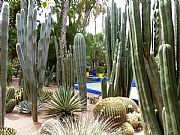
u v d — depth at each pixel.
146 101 1.77
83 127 2.81
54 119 3.92
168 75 1.51
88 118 3.20
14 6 9.33
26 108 5.23
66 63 6.65
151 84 1.76
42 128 3.45
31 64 4.38
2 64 3.01
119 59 4.66
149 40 1.75
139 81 1.78
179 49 1.71
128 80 4.95
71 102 4.37
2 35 2.97
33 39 4.51
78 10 15.63
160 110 1.75
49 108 4.50
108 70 5.10
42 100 5.99
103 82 4.74
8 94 5.71
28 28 4.38
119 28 4.97
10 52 10.33
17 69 11.30
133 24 1.75
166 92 1.53
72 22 14.71
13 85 11.39
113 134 3.03
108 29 5.08
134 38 1.76
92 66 20.53
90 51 17.44
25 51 4.50
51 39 12.10
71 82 6.64
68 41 13.09
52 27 12.20
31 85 4.45
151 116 1.75
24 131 3.89
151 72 1.76
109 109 3.59
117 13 4.93
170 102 1.52
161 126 1.75
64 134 2.78
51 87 10.81
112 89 4.79
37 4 9.07
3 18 2.99
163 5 1.68
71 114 4.21
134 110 4.52
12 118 4.81
